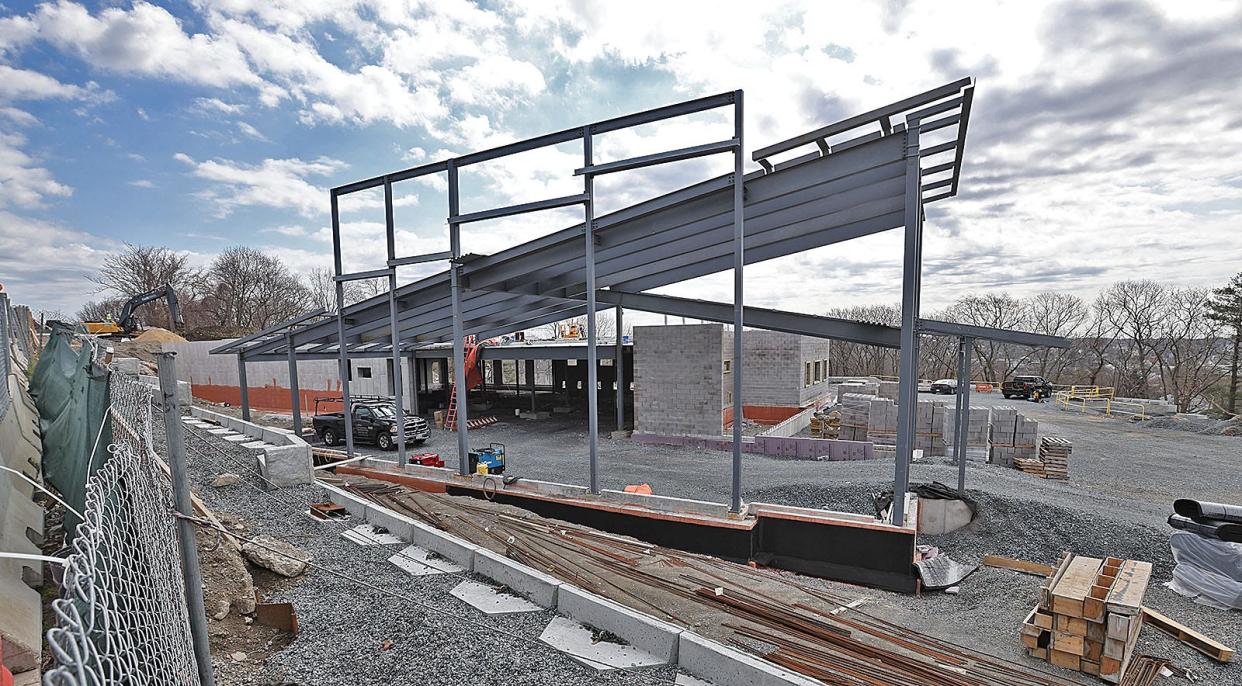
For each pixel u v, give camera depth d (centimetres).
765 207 962
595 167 988
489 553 656
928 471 1385
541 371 4347
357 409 2020
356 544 741
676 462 1684
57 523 571
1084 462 1838
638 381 2078
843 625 653
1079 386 4788
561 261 1152
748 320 1530
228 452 1130
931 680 545
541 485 1140
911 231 836
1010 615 773
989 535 1042
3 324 744
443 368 3219
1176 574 867
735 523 924
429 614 547
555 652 491
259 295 6444
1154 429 2575
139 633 231
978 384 4644
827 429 2042
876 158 843
